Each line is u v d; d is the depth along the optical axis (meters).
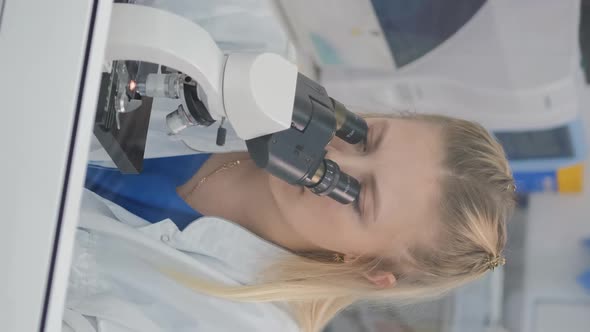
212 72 0.63
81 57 0.52
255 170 1.10
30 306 0.50
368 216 1.00
